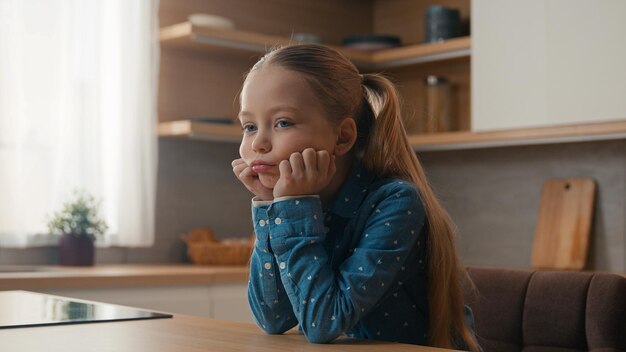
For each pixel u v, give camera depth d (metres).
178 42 3.20
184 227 3.37
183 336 0.97
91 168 2.98
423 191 1.13
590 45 2.81
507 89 3.03
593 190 3.18
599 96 2.79
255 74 1.07
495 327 1.58
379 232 1.03
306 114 1.05
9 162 2.77
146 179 3.08
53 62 2.91
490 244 3.52
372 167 1.15
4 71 2.77
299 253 1.01
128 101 3.07
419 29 3.78
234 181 3.55
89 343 0.90
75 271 2.69
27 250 2.98
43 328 1.04
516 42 3.01
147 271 2.72
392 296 1.11
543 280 1.55
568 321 1.50
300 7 3.73
